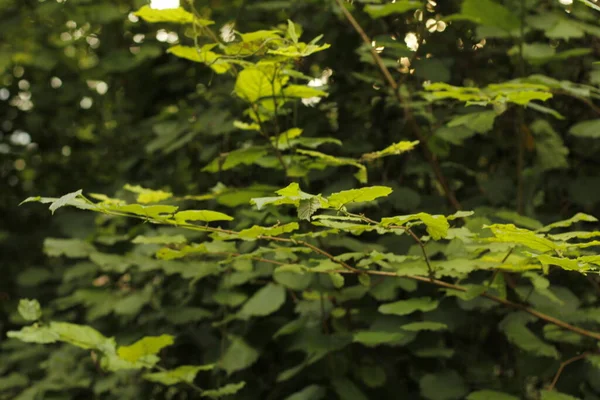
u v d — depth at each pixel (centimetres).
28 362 294
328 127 255
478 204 247
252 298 244
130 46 301
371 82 243
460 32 253
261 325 248
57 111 324
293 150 229
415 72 243
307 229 236
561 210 250
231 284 244
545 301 233
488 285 218
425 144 243
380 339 227
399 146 217
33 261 322
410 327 225
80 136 328
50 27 310
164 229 251
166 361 267
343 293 236
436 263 219
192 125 263
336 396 243
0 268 320
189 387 263
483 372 238
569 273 244
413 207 241
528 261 213
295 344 242
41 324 229
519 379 237
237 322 257
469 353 244
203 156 261
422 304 225
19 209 331
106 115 311
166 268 246
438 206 247
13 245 320
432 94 229
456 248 223
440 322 238
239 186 263
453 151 254
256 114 222
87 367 275
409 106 240
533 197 245
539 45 243
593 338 228
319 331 242
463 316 238
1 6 312
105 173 305
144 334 263
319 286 237
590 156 251
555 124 253
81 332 230
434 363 243
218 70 221
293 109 249
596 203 249
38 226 336
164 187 275
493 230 200
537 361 234
